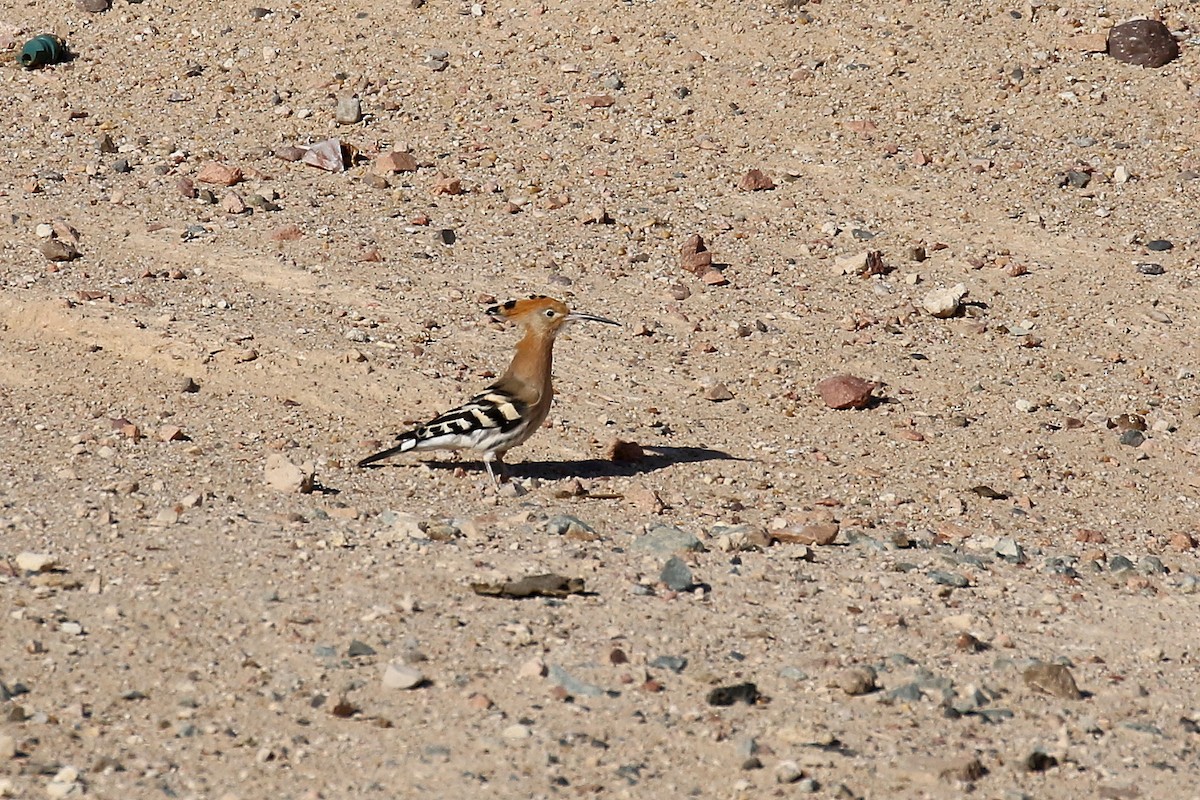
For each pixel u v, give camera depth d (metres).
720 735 8.99
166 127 20.31
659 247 18.45
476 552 11.33
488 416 12.87
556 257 17.97
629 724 9.05
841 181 20.22
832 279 18.11
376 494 12.62
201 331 15.19
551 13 23.42
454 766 8.52
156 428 13.73
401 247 17.83
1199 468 14.84
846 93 22.02
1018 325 17.47
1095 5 24.11
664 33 23.08
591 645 9.97
